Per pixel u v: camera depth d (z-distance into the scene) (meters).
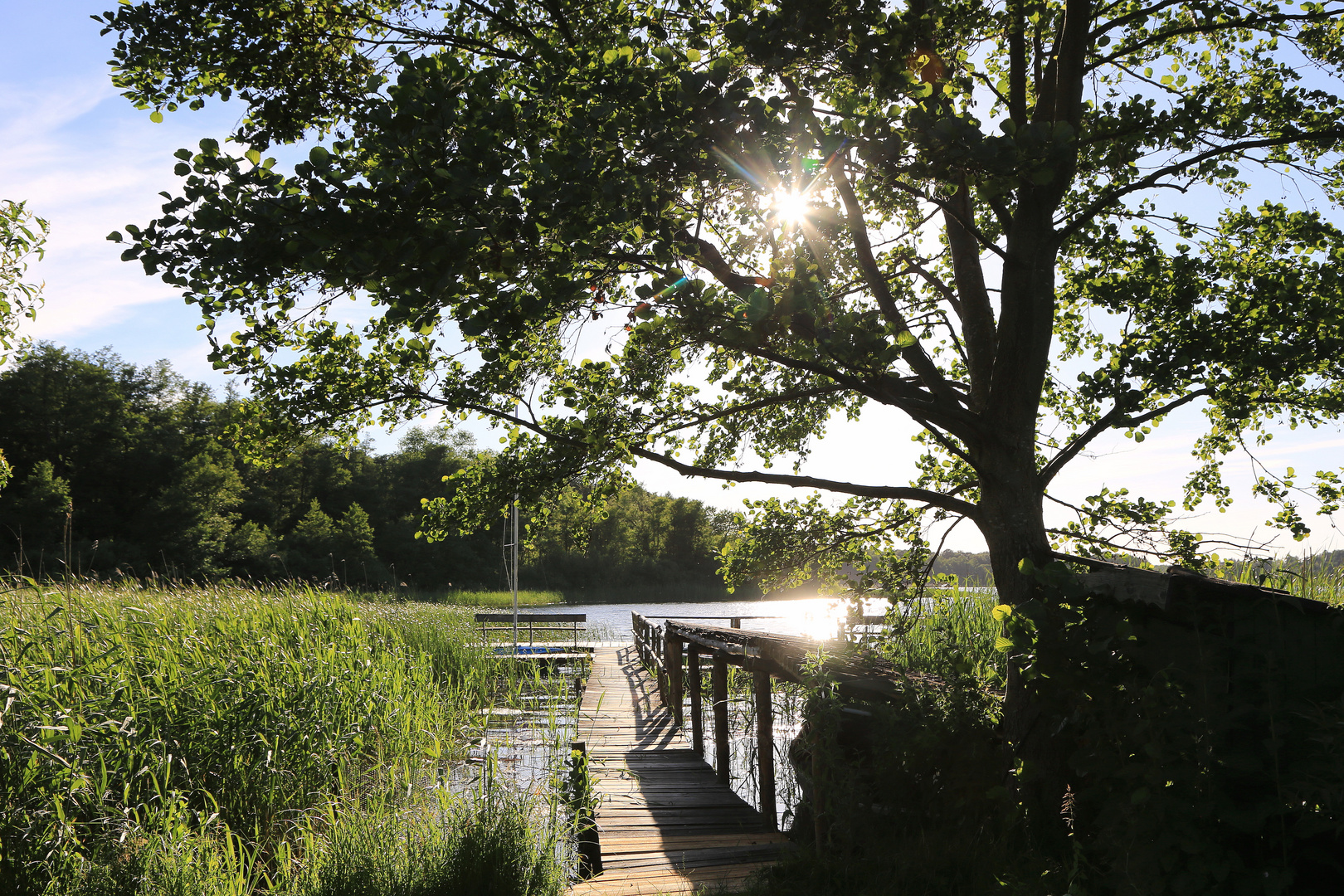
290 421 5.00
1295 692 2.91
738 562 6.05
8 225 6.91
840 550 6.06
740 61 3.94
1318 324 4.39
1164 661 3.41
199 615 8.29
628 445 4.92
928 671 6.32
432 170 3.09
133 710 5.19
